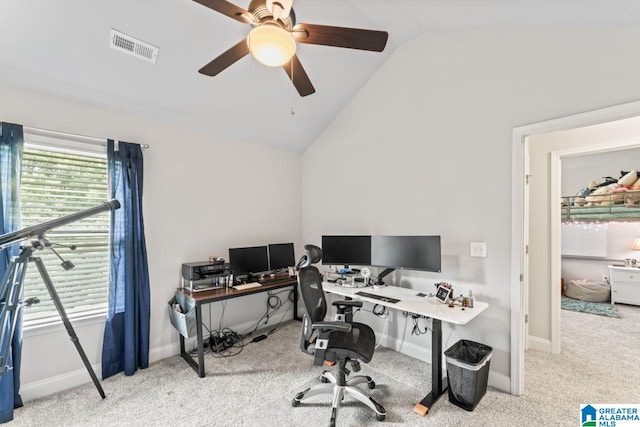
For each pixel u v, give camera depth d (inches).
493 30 92.0
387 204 120.8
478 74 95.1
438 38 105.0
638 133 101.1
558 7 68.7
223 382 93.4
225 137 130.8
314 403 82.9
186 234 117.8
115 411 79.1
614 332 135.4
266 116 127.3
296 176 159.5
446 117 102.8
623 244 191.9
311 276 87.8
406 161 114.4
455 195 100.3
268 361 107.3
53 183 90.5
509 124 88.5
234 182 133.8
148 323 102.9
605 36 72.5
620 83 70.4
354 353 73.9
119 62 86.2
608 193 189.5
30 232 68.5
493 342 91.2
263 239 144.7
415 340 111.3
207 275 110.8
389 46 114.7
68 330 78.6
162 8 77.4
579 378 95.4
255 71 104.8
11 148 79.3
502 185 90.0
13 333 73.9
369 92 127.2
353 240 119.0
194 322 104.3
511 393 87.0
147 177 107.4
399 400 84.0
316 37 65.5
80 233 95.3
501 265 89.9
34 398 84.0
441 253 103.7
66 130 90.7
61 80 85.2
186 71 95.7
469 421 74.9
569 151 112.7
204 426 73.4
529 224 120.4
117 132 101.0
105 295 100.0
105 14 74.6
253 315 139.7
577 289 190.7
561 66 79.1
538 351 116.0
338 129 140.9
